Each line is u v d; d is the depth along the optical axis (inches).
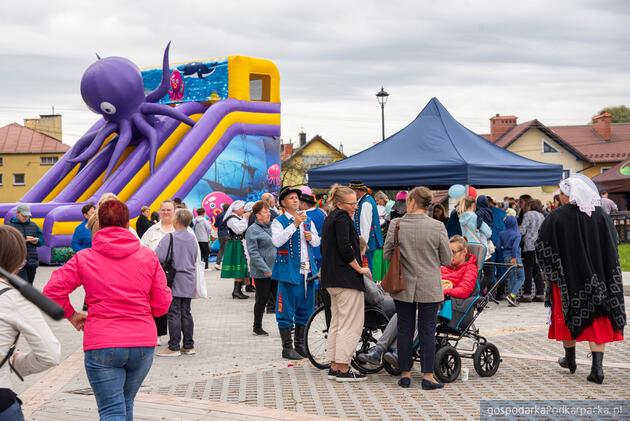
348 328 268.2
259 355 327.3
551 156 2185.0
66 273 162.7
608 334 261.0
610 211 1165.1
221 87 903.1
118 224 167.8
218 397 247.9
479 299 280.2
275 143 936.9
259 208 383.9
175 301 327.6
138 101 867.4
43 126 2380.7
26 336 131.6
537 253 272.5
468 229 446.9
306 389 259.3
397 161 522.0
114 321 162.6
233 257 531.5
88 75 855.7
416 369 293.4
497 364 283.3
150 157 847.7
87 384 268.8
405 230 258.5
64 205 826.8
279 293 319.0
